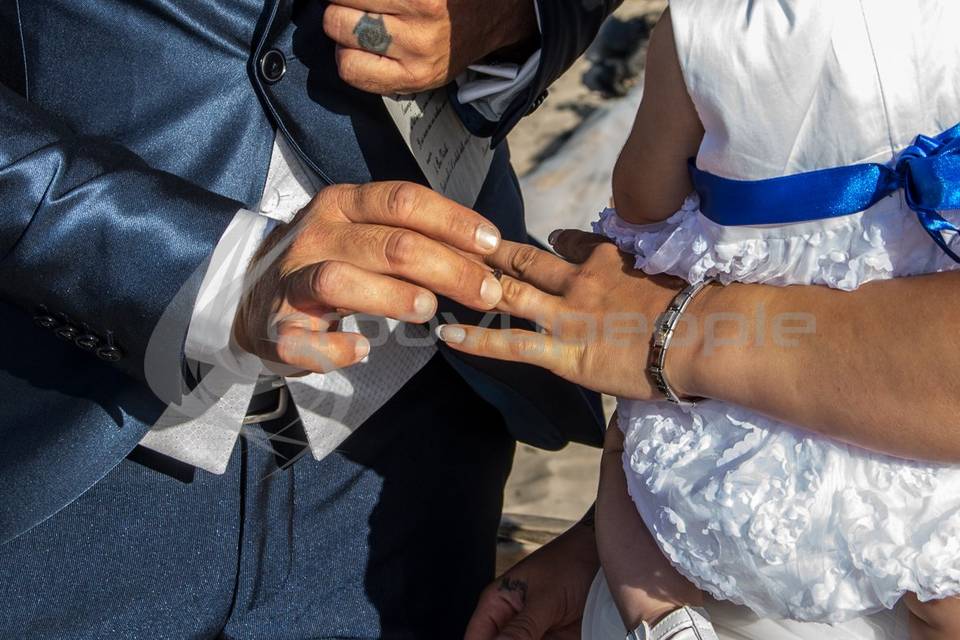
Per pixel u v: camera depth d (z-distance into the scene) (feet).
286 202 4.43
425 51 3.97
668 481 3.74
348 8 3.89
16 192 3.62
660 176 3.71
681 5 3.23
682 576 4.06
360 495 4.94
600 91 9.99
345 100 4.30
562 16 4.19
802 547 3.51
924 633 3.75
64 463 3.98
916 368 3.24
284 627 4.70
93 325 3.82
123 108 4.09
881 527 3.46
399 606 5.02
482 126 4.66
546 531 6.68
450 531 5.27
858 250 3.38
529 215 8.91
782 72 3.13
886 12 3.07
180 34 4.07
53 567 4.25
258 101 4.24
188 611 4.50
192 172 4.18
